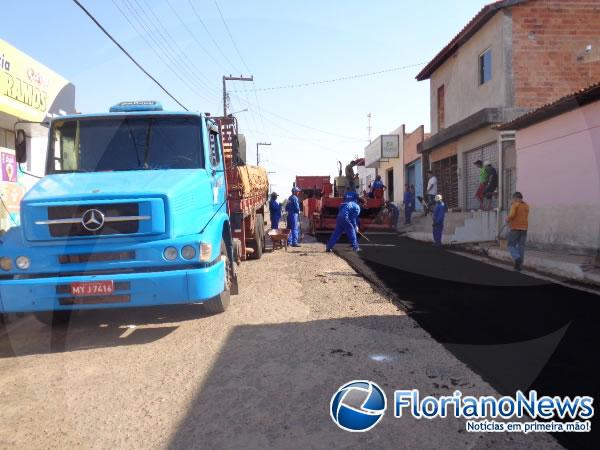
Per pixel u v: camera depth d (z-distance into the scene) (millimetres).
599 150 6988
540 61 7910
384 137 19094
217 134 6410
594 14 7832
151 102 5902
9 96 7707
